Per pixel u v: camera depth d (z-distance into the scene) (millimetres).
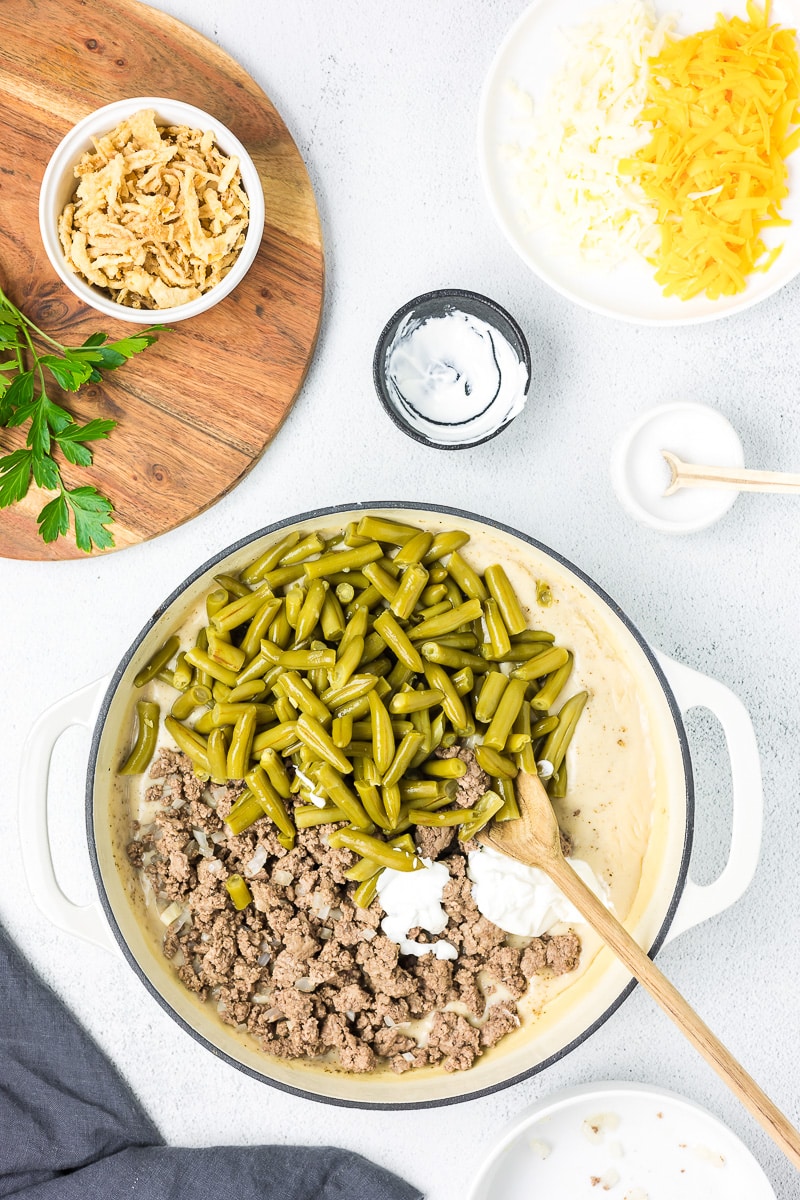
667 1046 842
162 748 798
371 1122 844
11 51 804
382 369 799
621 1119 835
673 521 822
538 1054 788
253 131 809
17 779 841
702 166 781
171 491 814
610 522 839
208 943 794
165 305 779
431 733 773
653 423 822
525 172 812
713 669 843
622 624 767
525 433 837
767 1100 700
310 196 812
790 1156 692
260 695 784
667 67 791
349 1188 832
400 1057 798
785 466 845
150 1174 829
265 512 835
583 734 802
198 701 788
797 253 812
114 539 813
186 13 825
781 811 843
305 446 833
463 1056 792
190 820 794
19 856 841
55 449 811
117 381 811
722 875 777
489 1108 842
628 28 791
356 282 832
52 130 806
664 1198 833
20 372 806
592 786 803
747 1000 842
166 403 813
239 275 780
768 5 797
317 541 784
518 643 792
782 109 788
